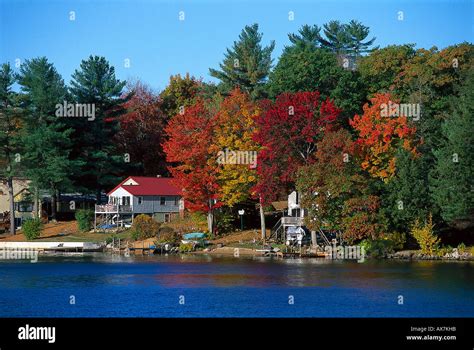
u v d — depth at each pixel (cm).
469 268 7831
